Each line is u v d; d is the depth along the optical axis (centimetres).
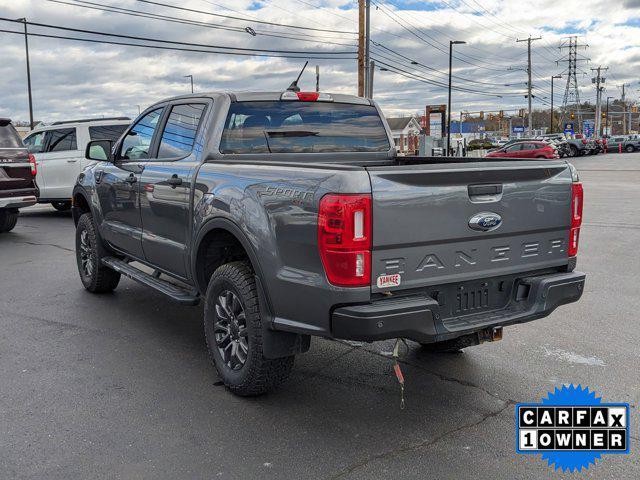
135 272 563
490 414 388
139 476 316
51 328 563
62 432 362
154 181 504
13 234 1160
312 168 346
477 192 360
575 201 410
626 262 852
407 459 333
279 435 360
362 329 322
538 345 516
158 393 419
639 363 473
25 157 1077
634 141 6209
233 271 400
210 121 462
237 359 408
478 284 375
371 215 323
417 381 441
